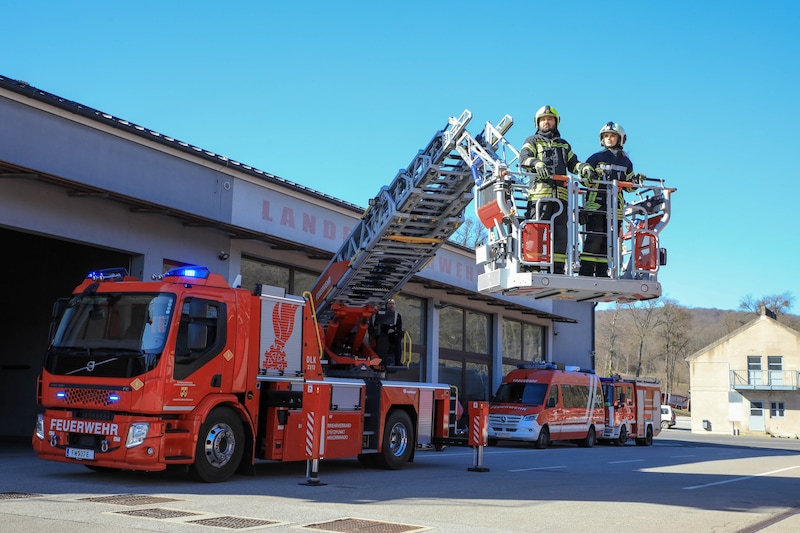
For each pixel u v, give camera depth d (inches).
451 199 559.2
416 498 405.4
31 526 281.9
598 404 1127.0
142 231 681.6
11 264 776.3
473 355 1238.3
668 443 1406.3
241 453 459.8
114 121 659.4
